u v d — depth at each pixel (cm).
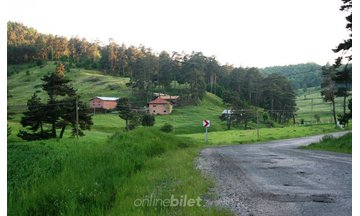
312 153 2484
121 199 873
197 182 1128
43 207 884
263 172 1466
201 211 766
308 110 14888
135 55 17662
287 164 1762
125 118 8256
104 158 1525
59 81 5425
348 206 845
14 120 7744
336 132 7419
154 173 1291
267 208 830
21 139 5003
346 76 2969
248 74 14862
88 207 864
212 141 5112
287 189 1066
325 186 1109
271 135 6488
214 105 13175
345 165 1633
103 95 13775
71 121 5216
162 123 9644
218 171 1488
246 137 5984
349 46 2798
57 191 963
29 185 1149
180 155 2139
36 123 5100
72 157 1530
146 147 2166
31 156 1786
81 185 1030
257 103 13762
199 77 13188
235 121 10250
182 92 13938
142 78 13512
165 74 14262
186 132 8806
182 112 11606
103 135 5547
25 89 15500
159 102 11194
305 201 901
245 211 804
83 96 13775
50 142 2639
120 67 18162
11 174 1315
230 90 14888
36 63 19438
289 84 12581
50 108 5091
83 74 17325
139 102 12556
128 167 1394
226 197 949
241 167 1653
